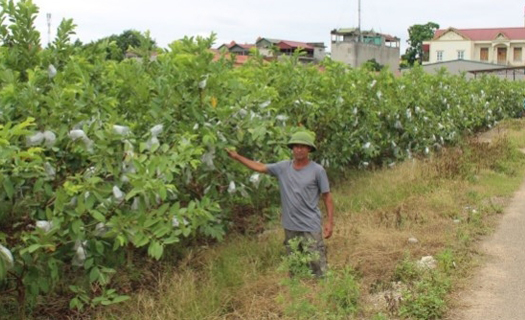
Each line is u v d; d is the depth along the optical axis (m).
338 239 6.47
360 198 8.45
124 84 5.68
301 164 5.48
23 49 5.73
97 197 4.28
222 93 6.07
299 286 4.71
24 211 4.28
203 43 6.12
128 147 4.56
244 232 6.93
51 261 4.21
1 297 4.64
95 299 4.45
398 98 11.46
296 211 5.41
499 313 4.85
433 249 6.34
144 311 4.62
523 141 16.36
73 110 4.39
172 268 5.54
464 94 16.81
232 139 5.99
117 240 4.40
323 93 9.20
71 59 5.41
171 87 5.60
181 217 4.68
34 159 4.01
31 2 5.72
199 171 5.77
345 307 4.80
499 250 6.51
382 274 5.59
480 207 8.26
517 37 75.88
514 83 25.28
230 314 4.66
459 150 12.83
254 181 6.04
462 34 77.94
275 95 7.00
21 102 4.27
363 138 10.12
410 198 8.45
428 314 4.75
